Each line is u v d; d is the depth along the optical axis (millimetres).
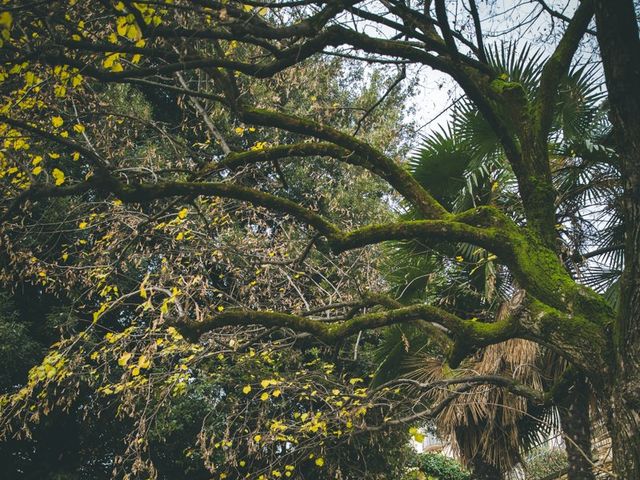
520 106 5352
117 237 6680
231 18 5066
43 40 5023
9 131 5551
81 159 10898
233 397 8086
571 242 6797
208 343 6977
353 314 6668
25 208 6016
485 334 4816
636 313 4133
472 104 7207
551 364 7129
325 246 10992
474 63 5422
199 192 4938
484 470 7852
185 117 7117
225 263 6961
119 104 10625
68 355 6867
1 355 10906
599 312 4559
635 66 4004
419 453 18641
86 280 6918
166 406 10617
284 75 6793
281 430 7227
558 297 4684
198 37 4484
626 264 4188
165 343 6832
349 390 7020
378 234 4941
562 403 7023
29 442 12203
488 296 6793
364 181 8219
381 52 5039
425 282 7996
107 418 11734
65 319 11312
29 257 6785
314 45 4887
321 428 7043
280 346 7102
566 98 6949
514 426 7352
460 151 7605
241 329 7254
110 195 6660
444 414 7668
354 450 9969
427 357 8219
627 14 3947
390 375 8445
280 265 6938
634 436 4129
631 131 4098
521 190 5195
